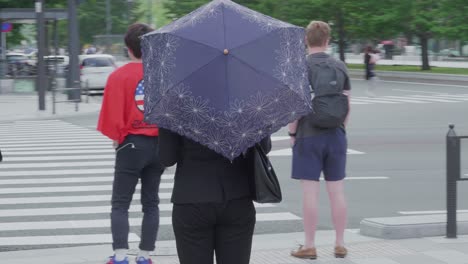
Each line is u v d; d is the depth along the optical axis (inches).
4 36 1450.5
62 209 402.9
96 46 1900.8
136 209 397.4
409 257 280.8
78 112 1008.2
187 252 180.5
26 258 295.0
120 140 252.7
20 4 1497.3
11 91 1370.6
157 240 331.9
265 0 2143.2
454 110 986.1
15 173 526.0
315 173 274.5
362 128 791.7
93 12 2920.8
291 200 423.8
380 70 1904.5
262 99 163.0
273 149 638.5
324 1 1983.3
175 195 178.5
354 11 1985.7
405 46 2512.3
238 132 163.3
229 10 171.0
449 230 312.2
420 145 658.2
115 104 247.1
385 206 405.4
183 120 166.6
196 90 162.6
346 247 301.0
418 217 331.6
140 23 252.8
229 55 162.4
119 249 258.5
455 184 309.7
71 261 286.5
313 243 282.4
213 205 175.6
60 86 1477.6
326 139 270.8
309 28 268.8
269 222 369.4
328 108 264.5
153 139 253.4
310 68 265.4
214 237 182.5
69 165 562.6
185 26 169.0
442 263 270.8
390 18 1844.2
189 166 178.1
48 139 733.9
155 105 168.2
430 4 1812.3
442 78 1664.6
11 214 390.6
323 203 412.5
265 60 165.0
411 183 477.1
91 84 1320.1
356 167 541.3
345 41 2256.4
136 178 256.5
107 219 378.3
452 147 308.3
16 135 772.0
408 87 1485.0
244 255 182.1
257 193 174.9
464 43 1877.5
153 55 171.5
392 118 895.1
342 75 266.1
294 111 168.6
